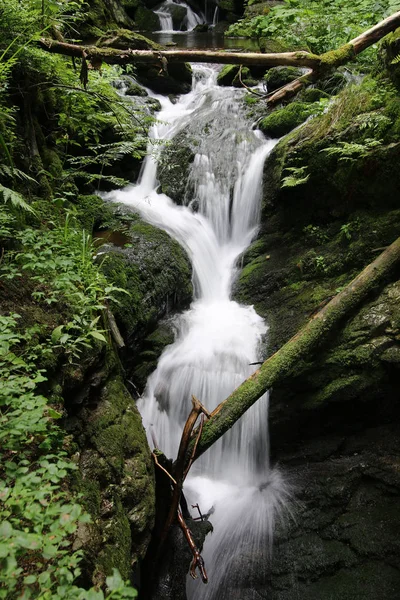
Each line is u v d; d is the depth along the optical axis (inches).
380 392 185.2
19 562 87.5
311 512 174.1
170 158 288.2
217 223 271.0
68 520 72.8
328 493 175.5
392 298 190.4
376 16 313.6
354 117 220.7
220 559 170.6
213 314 232.1
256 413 196.1
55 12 207.8
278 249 247.0
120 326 191.2
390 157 204.2
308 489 180.1
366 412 190.5
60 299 145.0
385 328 185.5
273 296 231.8
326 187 227.1
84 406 140.5
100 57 188.1
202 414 191.5
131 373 202.5
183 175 281.1
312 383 191.2
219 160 277.9
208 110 320.5
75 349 135.9
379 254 207.9
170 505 157.8
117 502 129.0
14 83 198.1
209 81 378.0
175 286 226.7
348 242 219.1
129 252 217.0
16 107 197.2
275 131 282.8
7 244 151.2
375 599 147.5
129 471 137.9
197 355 207.5
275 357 181.9
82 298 145.4
